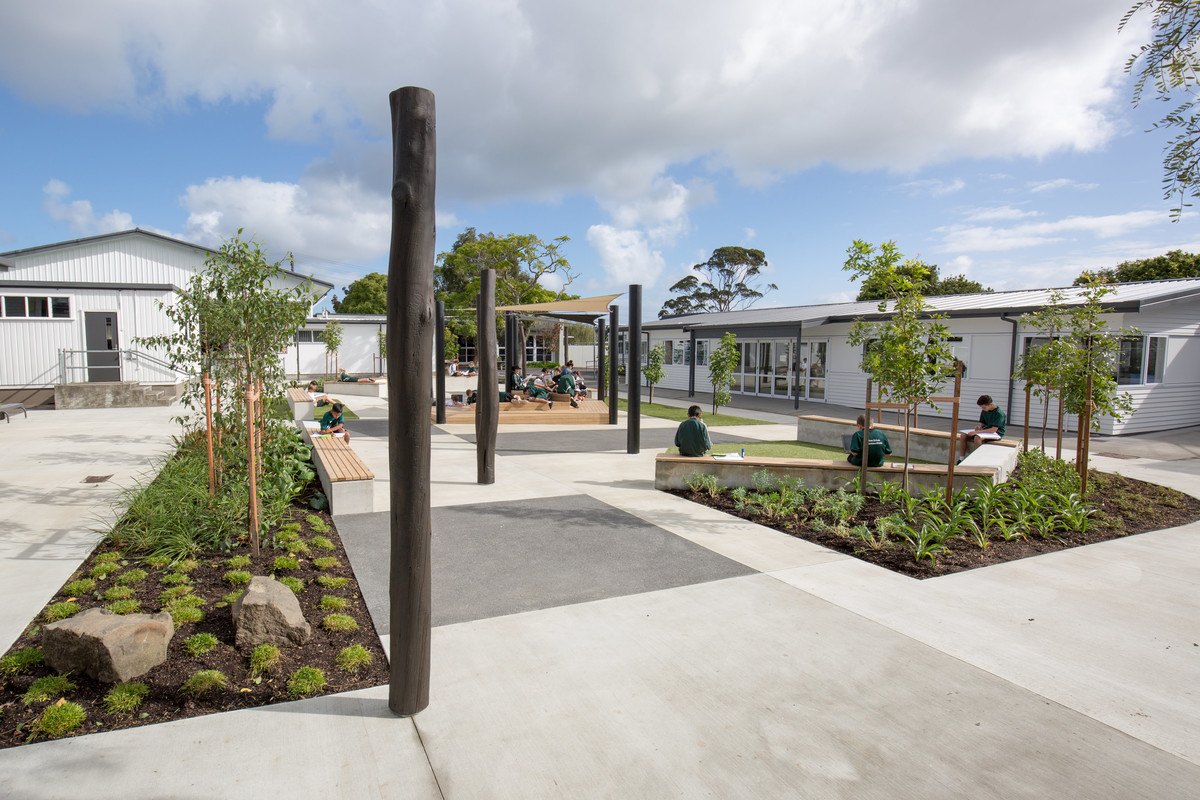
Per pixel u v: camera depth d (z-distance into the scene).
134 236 24.97
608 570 5.05
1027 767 2.71
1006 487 7.11
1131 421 13.66
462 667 3.51
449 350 31.14
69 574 4.60
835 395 20.45
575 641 3.83
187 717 2.99
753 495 7.31
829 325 20.50
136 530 5.21
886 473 7.52
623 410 18.09
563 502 7.27
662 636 3.91
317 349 34.25
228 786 2.54
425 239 2.89
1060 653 3.71
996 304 15.33
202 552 5.03
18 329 16.83
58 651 3.22
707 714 3.08
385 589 4.54
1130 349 13.55
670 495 7.63
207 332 5.40
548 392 16.83
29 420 13.84
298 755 2.74
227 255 5.41
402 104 2.87
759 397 23.44
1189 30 4.72
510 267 44.06
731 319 24.80
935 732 2.95
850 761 2.74
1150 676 3.46
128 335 17.64
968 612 4.28
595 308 14.56
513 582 4.79
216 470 5.90
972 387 16.08
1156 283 15.08
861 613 4.26
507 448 11.38
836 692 3.28
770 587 4.71
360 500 6.56
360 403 19.16
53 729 2.83
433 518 6.56
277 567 4.73
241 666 3.42
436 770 2.66
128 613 3.87
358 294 58.09
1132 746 2.85
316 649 3.65
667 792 2.55
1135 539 5.98
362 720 3.01
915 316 6.75
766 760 2.75
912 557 5.34
